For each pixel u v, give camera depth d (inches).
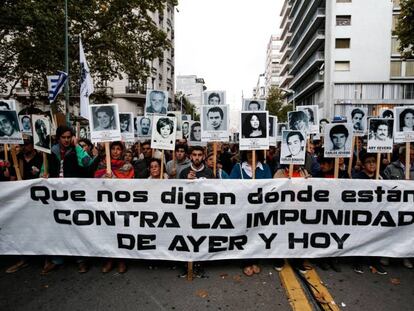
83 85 352.8
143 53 669.9
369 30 1317.7
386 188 156.3
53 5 495.2
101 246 154.6
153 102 275.3
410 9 588.1
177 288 137.9
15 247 155.5
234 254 155.3
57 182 154.6
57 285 140.3
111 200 154.3
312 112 299.6
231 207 154.6
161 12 666.8
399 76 1311.5
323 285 140.6
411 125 166.2
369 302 126.7
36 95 759.7
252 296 131.5
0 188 154.0
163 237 154.5
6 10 441.7
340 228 157.4
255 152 179.2
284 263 162.6
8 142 164.1
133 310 121.4
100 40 631.8
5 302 126.7
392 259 168.9
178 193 153.4
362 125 280.2
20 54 572.7
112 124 161.6
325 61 1406.3
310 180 156.2
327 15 1391.5
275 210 156.3
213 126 180.9
